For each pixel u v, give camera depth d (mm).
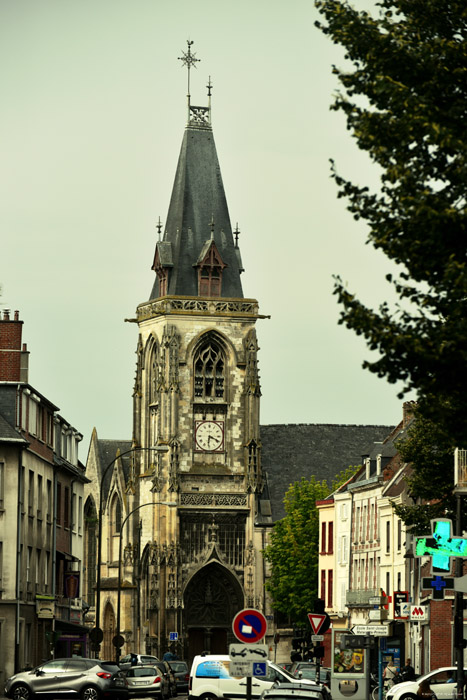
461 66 47250
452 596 122625
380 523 168125
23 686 103438
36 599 134875
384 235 45719
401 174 45375
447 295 45281
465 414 46750
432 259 44844
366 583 173500
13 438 127500
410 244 44906
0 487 127750
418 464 102750
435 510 103000
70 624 152000
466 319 44844
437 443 100000
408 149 46188
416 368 45594
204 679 99812
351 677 92812
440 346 44562
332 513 191000
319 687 67438
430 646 128125
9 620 126000
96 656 133125
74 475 162125
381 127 46250
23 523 130750
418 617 113875
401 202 44906
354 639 82188
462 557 60625
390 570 162625
